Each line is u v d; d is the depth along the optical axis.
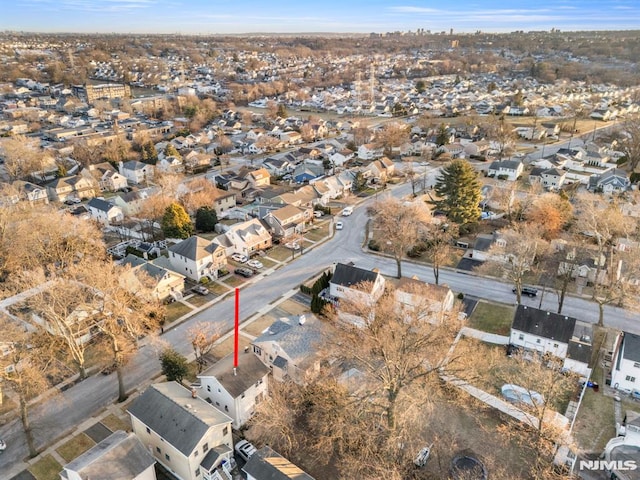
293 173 119.12
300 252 77.06
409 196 101.69
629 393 45.91
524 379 45.62
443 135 137.25
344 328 50.62
